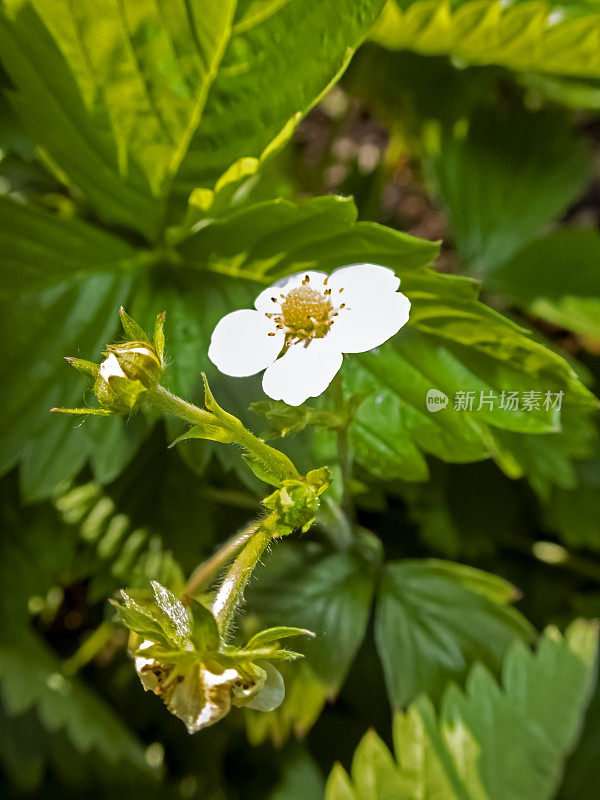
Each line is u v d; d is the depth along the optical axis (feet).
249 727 0.51
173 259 0.52
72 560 0.55
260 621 0.51
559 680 0.53
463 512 0.61
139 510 0.55
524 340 0.47
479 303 0.46
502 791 0.52
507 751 0.52
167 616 0.40
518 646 0.53
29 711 0.58
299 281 0.44
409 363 0.48
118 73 0.48
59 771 0.58
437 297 0.47
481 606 0.53
